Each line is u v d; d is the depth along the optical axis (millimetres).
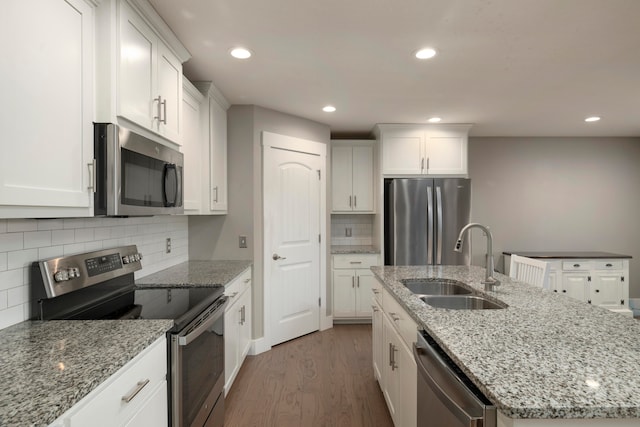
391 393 2006
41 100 1073
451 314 1437
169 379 1371
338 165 4199
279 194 3381
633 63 2342
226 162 3096
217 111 2857
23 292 1357
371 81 2648
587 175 4652
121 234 2064
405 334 1669
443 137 3963
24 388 834
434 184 3777
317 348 3289
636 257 4652
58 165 1143
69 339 1167
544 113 3531
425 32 1939
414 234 3771
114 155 1337
